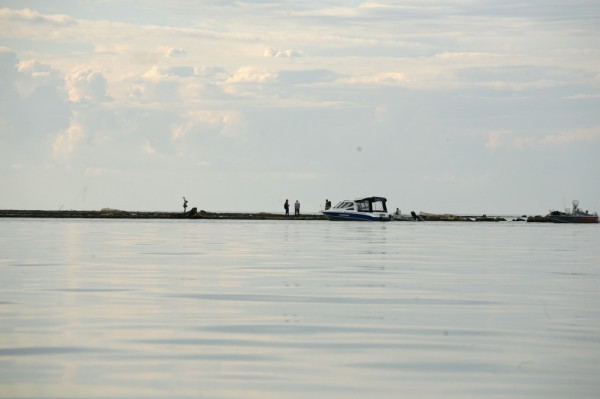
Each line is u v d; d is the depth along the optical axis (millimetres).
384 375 19859
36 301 31859
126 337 24266
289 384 19016
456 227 151750
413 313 29438
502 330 25922
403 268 48625
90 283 38281
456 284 39375
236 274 43750
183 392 18281
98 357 21516
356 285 38625
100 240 78062
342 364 20969
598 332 25609
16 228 110125
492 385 19016
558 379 19562
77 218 181750
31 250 61625
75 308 29938
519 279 42062
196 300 32562
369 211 189500
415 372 20156
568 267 50094
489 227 153625
